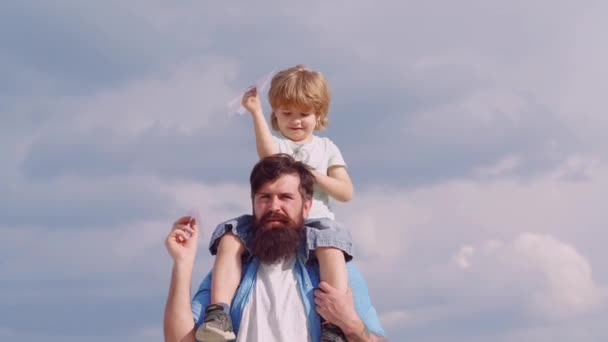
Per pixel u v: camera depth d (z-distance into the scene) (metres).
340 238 5.36
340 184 6.41
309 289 5.21
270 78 6.44
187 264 5.25
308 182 5.45
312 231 5.35
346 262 5.47
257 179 5.35
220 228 5.54
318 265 5.36
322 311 5.09
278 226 5.23
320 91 6.57
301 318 5.10
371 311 5.38
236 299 5.23
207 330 4.95
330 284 5.21
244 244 5.43
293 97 6.48
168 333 5.13
